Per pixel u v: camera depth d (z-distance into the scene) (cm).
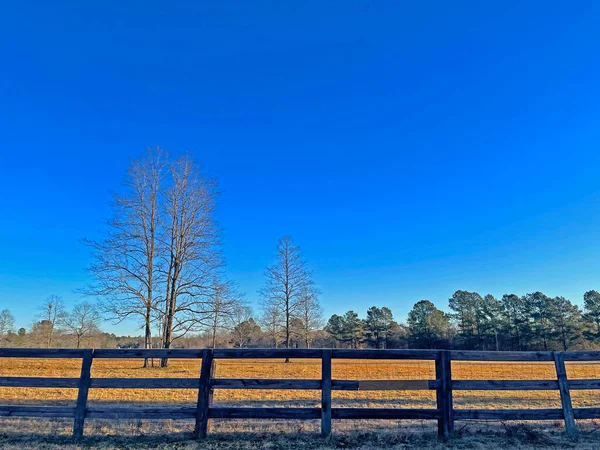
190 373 1767
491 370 1944
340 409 657
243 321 4903
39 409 648
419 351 678
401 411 655
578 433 673
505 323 6053
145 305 2259
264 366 2141
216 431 674
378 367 2025
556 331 5706
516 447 609
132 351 669
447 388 663
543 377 1661
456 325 6556
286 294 3497
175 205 2345
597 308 5500
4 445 605
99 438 638
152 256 2330
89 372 661
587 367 2439
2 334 5784
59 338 5606
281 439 637
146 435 654
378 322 6600
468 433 677
